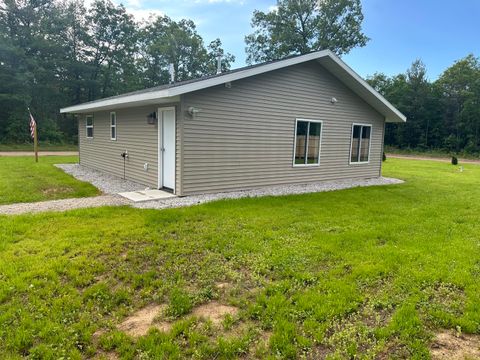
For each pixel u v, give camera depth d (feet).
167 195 23.76
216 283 10.66
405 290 10.30
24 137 82.07
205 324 8.35
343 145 34.88
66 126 95.96
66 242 13.38
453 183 35.68
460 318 8.84
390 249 13.82
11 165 40.86
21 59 81.97
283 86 28.35
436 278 11.12
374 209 21.30
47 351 7.14
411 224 17.89
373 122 37.65
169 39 115.34
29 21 87.76
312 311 8.94
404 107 116.06
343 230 16.42
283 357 7.22
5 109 81.66
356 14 98.68
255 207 20.54
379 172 39.88
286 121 29.14
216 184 25.20
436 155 105.09
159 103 25.16
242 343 7.61
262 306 9.16
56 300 9.10
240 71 24.11
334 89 32.58
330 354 7.40
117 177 33.60
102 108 33.68
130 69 107.24
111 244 13.46
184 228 15.85
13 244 13.02
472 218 19.65
